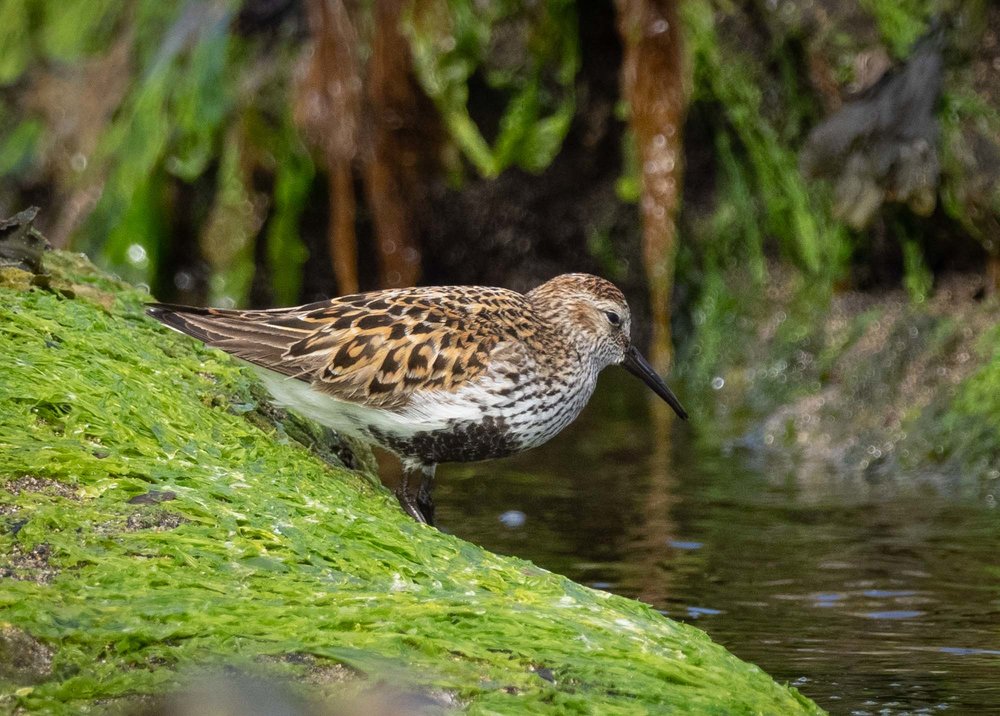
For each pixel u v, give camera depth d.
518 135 16.58
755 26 16.06
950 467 12.59
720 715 5.90
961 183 14.50
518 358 9.24
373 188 16.25
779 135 16.16
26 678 5.49
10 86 17.78
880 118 14.70
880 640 8.23
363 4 15.98
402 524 7.25
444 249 17.42
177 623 5.77
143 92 16.97
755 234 16.39
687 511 11.32
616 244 17.27
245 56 16.91
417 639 5.84
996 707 7.13
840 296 15.71
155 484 6.74
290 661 5.64
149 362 8.30
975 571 9.63
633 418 14.88
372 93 16.03
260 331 8.67
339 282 16.36
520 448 9.50
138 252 16.84
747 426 14.54
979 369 13.34
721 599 9.03
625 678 5.95
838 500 11.75
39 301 8.48
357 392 8.76
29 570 6.00
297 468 7.65
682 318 16.62
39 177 17.50
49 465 6.59
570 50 16.61
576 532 10.66
